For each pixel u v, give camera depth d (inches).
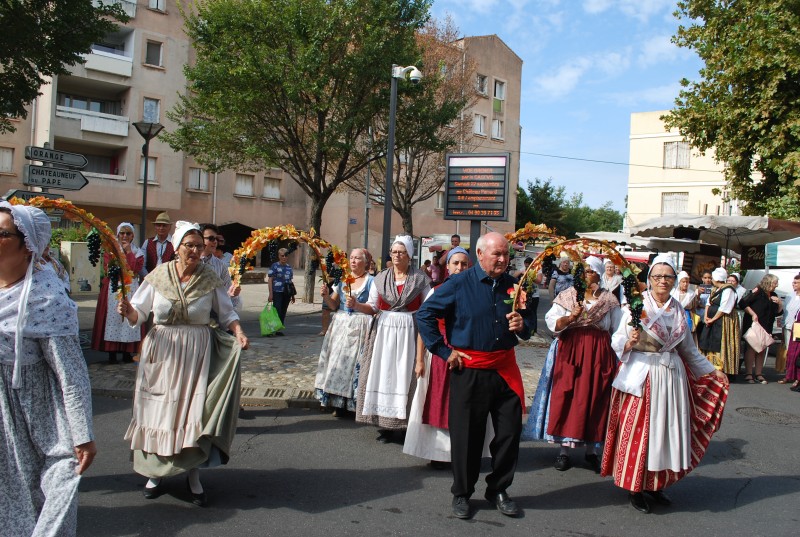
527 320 172.2
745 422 299.3
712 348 421.7
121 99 1234.6
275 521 163.5
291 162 716.0
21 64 502.6
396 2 650.2
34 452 109.7
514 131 1662.2
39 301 109.0
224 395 167.5
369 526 163.2
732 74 624.1
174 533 153.3
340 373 260.2
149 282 171.6
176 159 1280.8
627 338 183.5
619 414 184.9
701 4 681.6
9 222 107.9
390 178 535.2
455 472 173.9
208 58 647.1
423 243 1227.2
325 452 223.9
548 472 216.5
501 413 175.5
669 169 1476.4
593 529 168.1
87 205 1224.2
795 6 598.5
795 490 205.2
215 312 180.1
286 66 637.3
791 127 584.4
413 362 235.9
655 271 184.2
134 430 167.2
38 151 354.0
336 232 1438.2
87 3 507.8
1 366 107.9
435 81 753.0
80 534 150.3
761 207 672.4
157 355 167.8
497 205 486.6
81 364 112.6
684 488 205.0
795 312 408.5
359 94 666.8
